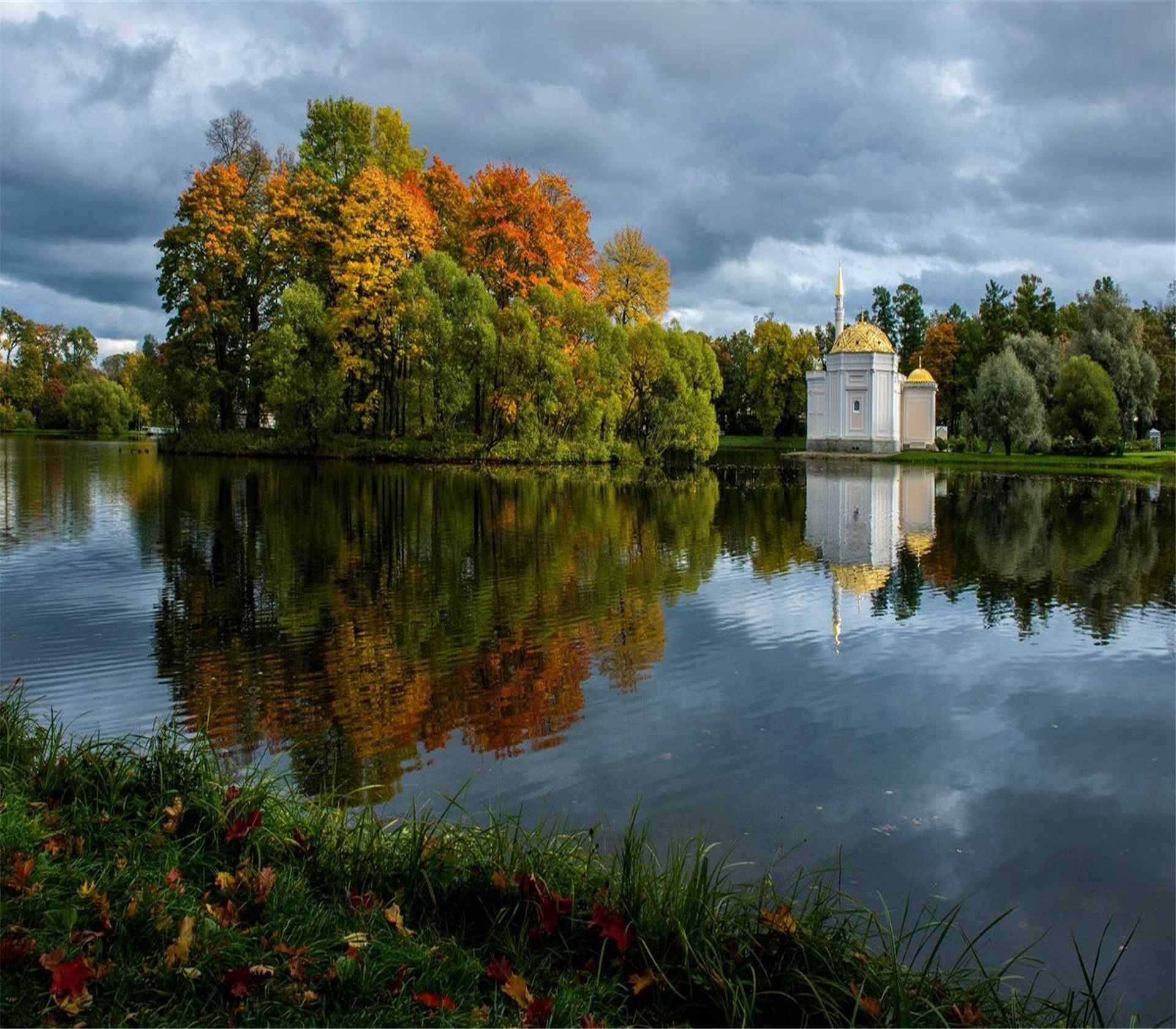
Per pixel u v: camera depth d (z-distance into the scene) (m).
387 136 56.12
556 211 55.31
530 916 4.91
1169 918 5.88
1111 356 65.25
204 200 48.41
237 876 4.92
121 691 9.70
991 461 59.47
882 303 108.81
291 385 45.75
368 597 14.70
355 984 4.08
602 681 10.50
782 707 9.71
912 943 5.54
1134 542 23.27
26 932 4.09
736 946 4.62
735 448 83.81
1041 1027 4.42
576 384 48.03
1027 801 7.55
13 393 94.81
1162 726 9.32
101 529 21.98
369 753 8.16
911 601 15.51
